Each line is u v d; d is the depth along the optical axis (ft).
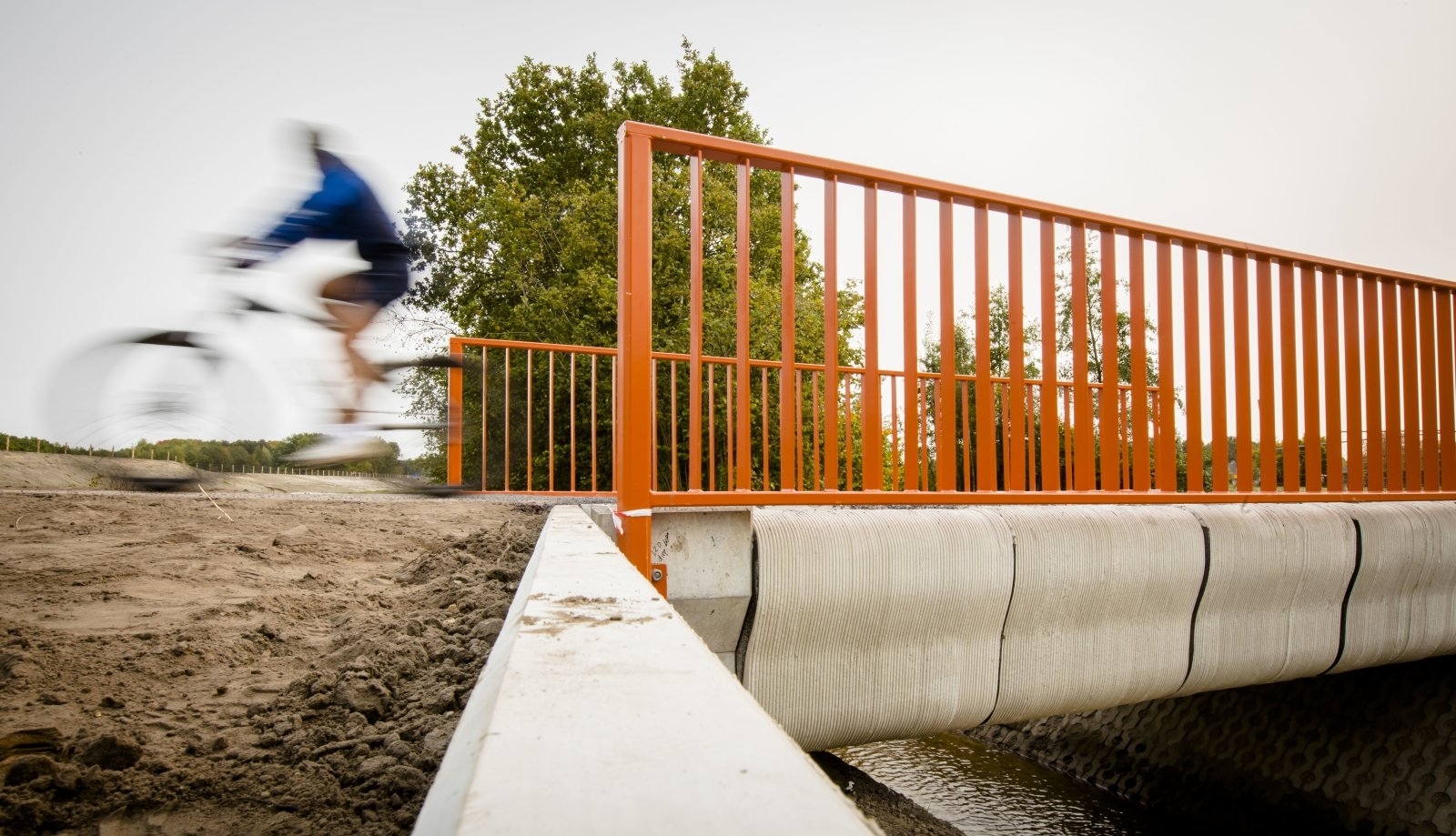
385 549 13.26
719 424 38.22
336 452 12.60
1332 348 13.94
